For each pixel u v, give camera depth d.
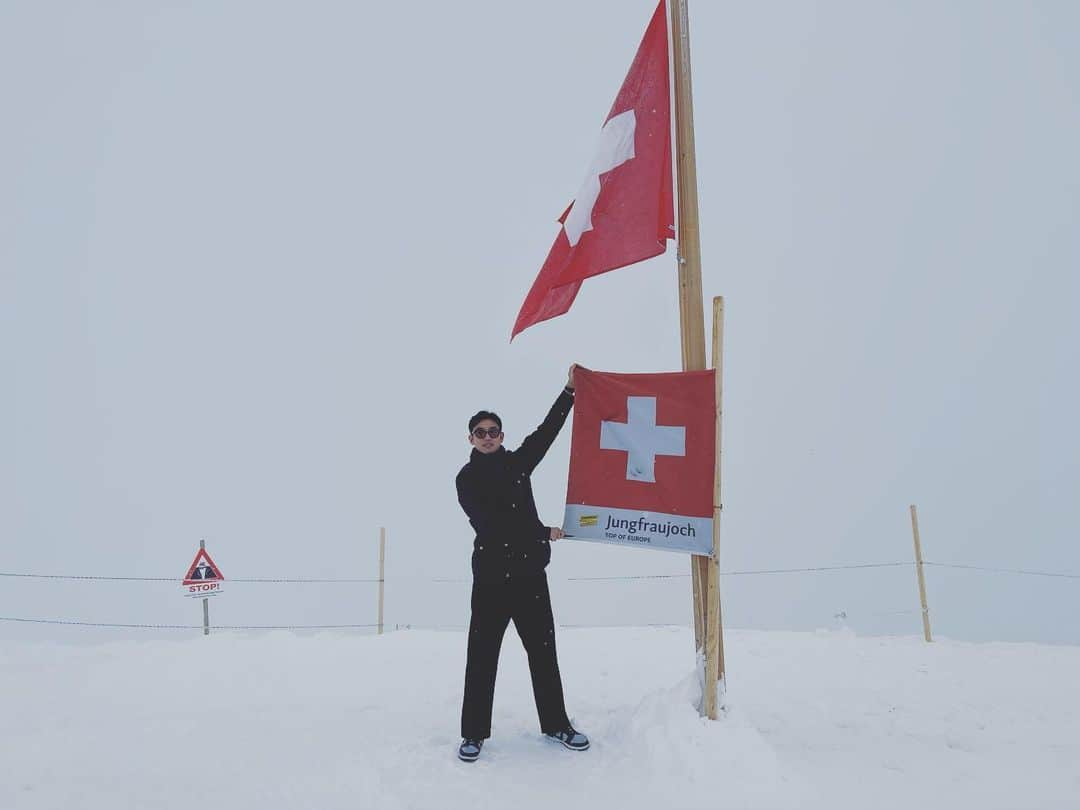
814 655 6.38
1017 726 4.27
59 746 3.93
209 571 8.84
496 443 3.92
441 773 3.55
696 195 4.04
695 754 3.46
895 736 4.12
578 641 7.13
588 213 4.22
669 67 4.11
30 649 6.59
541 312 4.28
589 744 3.90
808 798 3.23
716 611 3.81
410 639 7.09
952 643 7.09
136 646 6.77
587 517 4.01
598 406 4.05
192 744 3.95
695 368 4.00
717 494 3.84
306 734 4.11
